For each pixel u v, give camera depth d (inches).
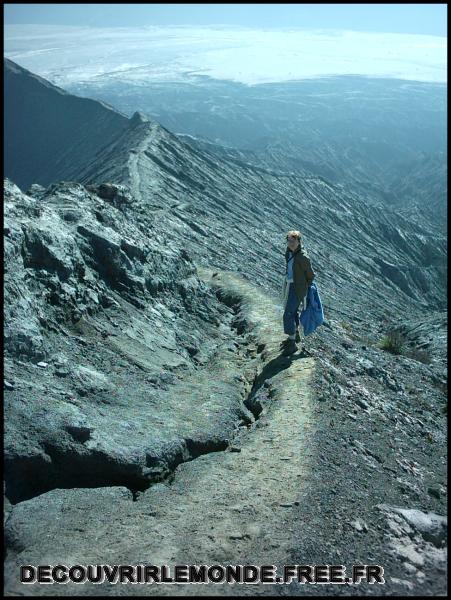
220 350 542.0
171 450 321.7
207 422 365.7
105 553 229.9
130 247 567.8
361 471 309.9
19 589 207.8
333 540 241.6
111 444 305.7
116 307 485.4
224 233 2143.2
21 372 336.5
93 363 393.7
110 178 3154.5
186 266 697.6
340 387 440.5
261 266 1673.2
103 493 277.1
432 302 4532.5
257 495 271.9
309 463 300.7
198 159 4690.0
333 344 598.2
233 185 4461.1
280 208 4857.3
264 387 428.5
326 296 2151.8
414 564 235.6
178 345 508.4
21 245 413.1
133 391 380.2
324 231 4933.6
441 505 302.4
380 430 385.4
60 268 443.5
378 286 3838.6
